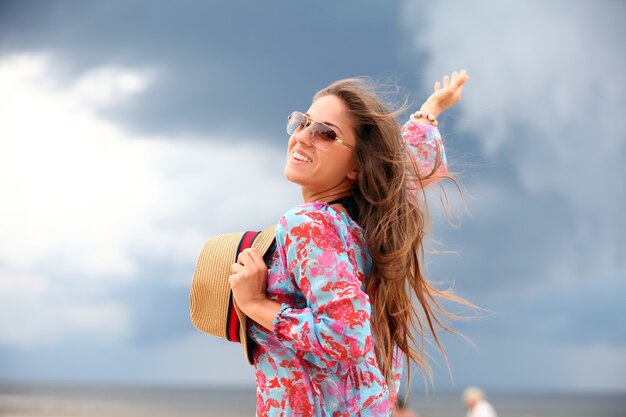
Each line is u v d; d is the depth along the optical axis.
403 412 5.71
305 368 1.67
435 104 2.27
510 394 86.69
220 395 82.12
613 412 63.62
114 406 54.22
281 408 1.66
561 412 63.31
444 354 1.92
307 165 1.78
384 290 1.77
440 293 1.94
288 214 1.69
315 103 1.81
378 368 1.75
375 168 1.77
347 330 1.57
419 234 1.88
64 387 88.88
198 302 1.74
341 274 1.62
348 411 1.67
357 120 1.78
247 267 1.66
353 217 1.82
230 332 1.71
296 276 1.66
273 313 1.62
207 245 1.77
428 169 2.12
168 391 88.31
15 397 65.88
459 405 60.34
